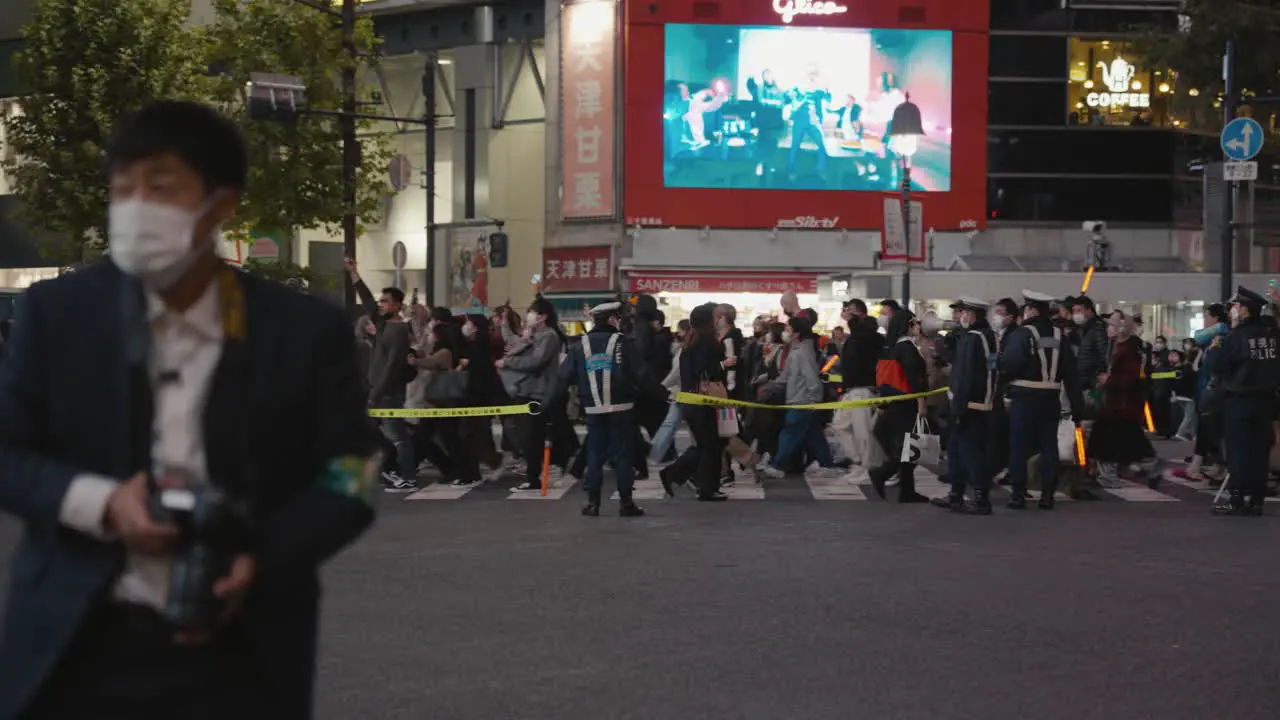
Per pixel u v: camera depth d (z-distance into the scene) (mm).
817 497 15445
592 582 9508
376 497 2689
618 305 13664
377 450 2721
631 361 13516
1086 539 11797
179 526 2379
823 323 46906
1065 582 9531
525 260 50219
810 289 47031
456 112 50844
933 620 8156
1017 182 48125
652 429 14305
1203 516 13586
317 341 2648
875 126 47375
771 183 47219
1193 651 7359
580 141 47750
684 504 14711
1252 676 6812
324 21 27812
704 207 47219
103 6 29031
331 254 28922
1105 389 16031
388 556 10773
